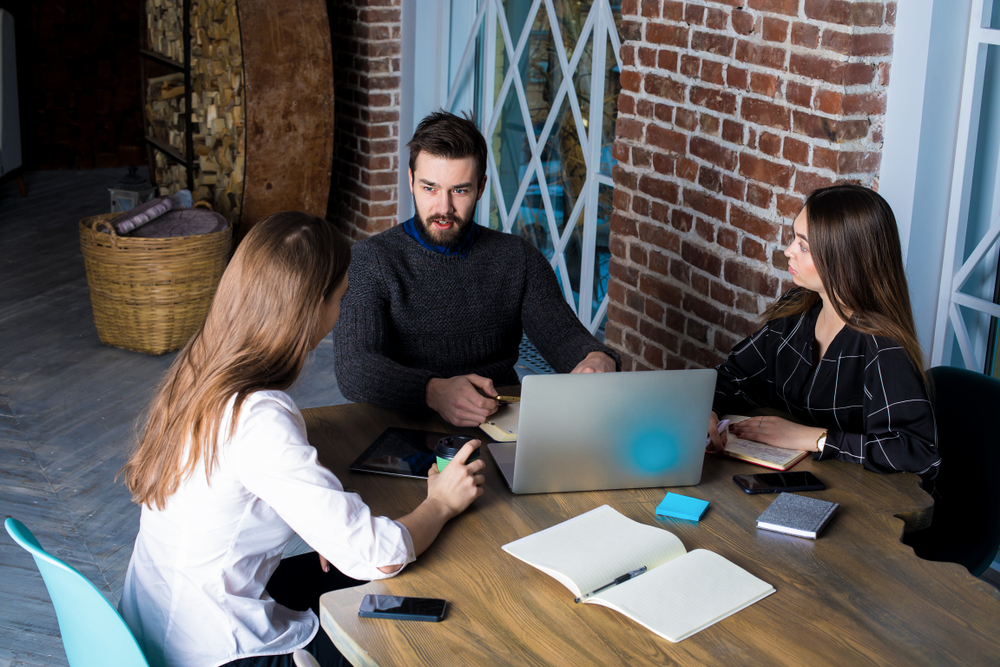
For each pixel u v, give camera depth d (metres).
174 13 5.24
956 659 1.28
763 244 2.76
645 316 3.34
